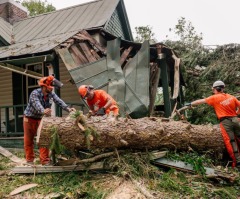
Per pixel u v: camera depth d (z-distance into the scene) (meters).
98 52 9.57
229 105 6.06
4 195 5.13
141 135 5.77
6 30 13.44
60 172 5.71
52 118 5.53
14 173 5.87
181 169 5.69
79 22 12.78
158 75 10.02
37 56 8.60
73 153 5.79
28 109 6.09
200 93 12.09
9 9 14.55
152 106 9.62
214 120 10.84
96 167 5.60
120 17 14.52
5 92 11.99
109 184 5.12
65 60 8.36
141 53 8.80
